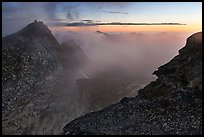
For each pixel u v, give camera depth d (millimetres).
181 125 39000
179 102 43438
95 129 40562
